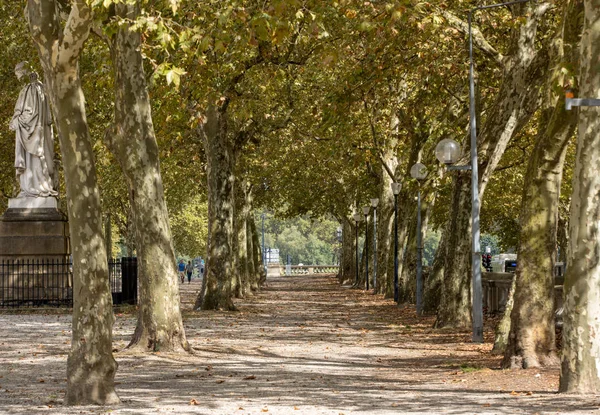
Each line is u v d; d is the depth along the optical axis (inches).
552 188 612.7
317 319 1210.6
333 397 492.4
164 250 758.5
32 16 458.0
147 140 751.7
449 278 1034.7
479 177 903.7
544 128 622.8
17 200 1215.6
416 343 869.8
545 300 617.6
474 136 873.5
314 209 2477.9
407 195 1701.5
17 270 1198.9
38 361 682.2
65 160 466.6
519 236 627.8
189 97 948.0
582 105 446.3
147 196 751.7
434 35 867.4
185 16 754.8
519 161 1348.4
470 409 425.4
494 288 1175.0
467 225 1031.0
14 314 1151.0
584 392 474.6
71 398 462.9
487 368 632.4
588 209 467.2
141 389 533.3
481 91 1154.7
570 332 478.6
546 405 433.1
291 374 624.1
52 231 1206.3
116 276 1446.9
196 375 611.8
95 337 466.3
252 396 498.3
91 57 1155.3
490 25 892.0
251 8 656.4
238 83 1357.0
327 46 903.1
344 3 732.7
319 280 3380.9
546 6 856.3
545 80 837.8
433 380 581.9
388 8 690.8
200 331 986.7
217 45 629.9
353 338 926.4
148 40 779.4
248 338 912.9
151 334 756.0
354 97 948.6
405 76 1215.6
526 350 617.6
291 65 1283.2
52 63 457.7
